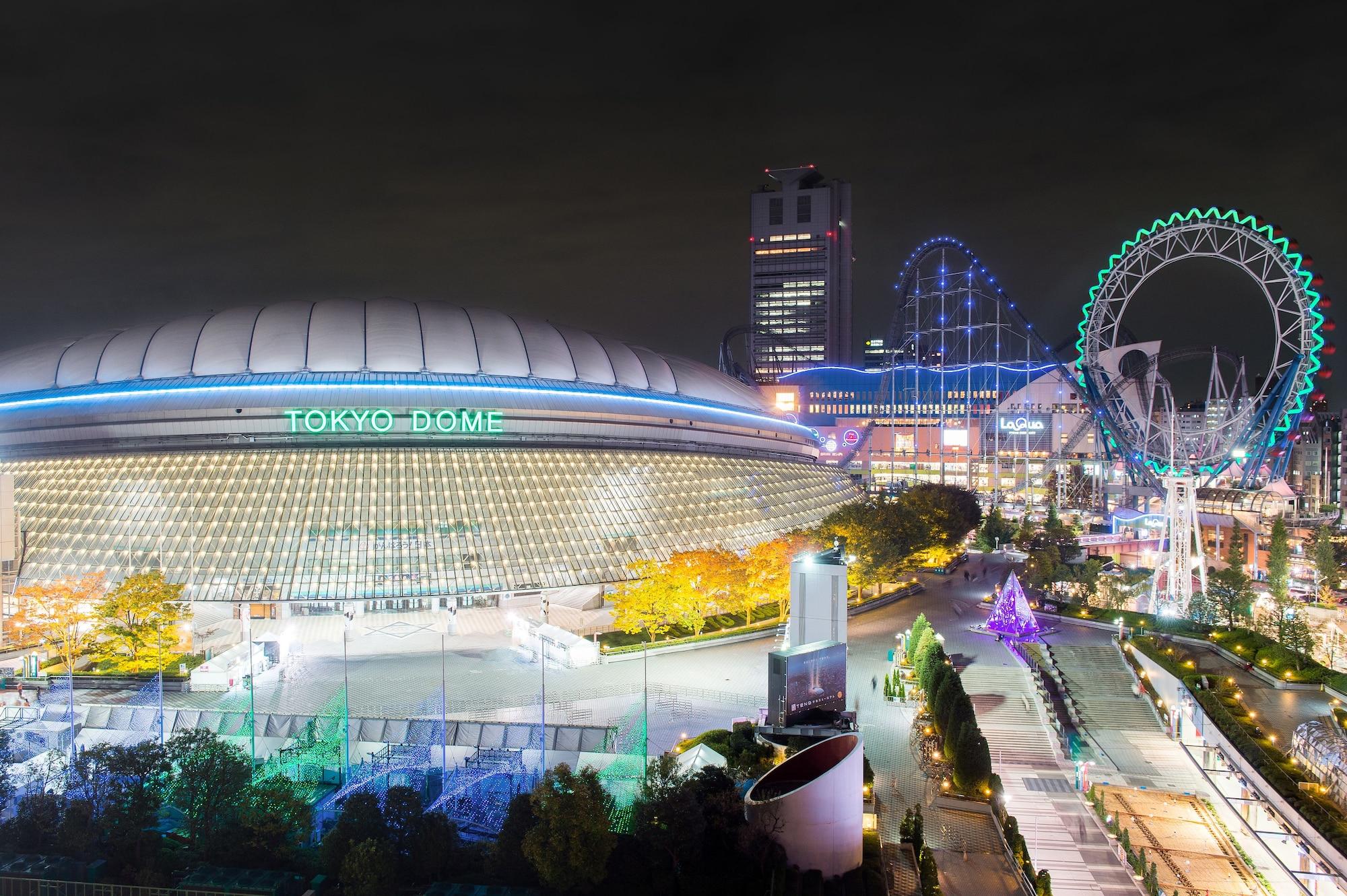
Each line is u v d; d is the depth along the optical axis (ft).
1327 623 420.77
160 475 402.93
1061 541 598.75
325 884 185.47
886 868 204.54
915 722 280.92
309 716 267.18
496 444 440.86
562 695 296.30
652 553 426.51
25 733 253.65
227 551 377.50
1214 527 652.07
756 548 398.83
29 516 397.80
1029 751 284.82
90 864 186.39
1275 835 231.91
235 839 191.83
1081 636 396.37
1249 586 411.75
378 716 272.72
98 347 452.35
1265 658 323.98
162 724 258.37
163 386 424.87
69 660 290.97
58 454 425.69
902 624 415.64
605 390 481.46
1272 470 460.96
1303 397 411.13
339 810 223.51
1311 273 407.85
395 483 408.87
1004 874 208.13
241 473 404.16
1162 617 408.26
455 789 234.17
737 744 239.71
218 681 298.97
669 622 357.82
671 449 499.92
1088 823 241.96
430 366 445.78
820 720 253.24
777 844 187.32
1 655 306.55
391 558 383.86
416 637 362.53
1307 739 241.14
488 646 354.74
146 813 196.95
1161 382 486.38
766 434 572.10
